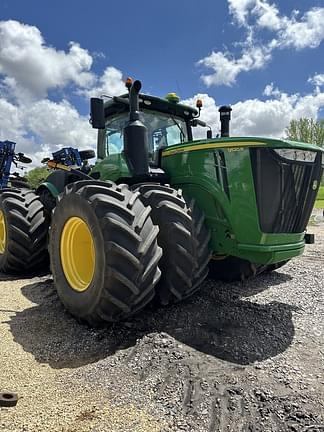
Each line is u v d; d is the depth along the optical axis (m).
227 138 3.08
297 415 1.81
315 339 2.71
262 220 2.90
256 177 2.89
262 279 4.33
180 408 1.88
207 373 2.19
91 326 2.91
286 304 3.45
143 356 2.41
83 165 5.07
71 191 3.08
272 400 1.93
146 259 2.67
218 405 1.89
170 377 2.16
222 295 3.69
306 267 4.91
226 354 2.46
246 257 3.08
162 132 4.31
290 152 2.90
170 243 2.90
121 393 2.02
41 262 5.02
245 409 1.86
